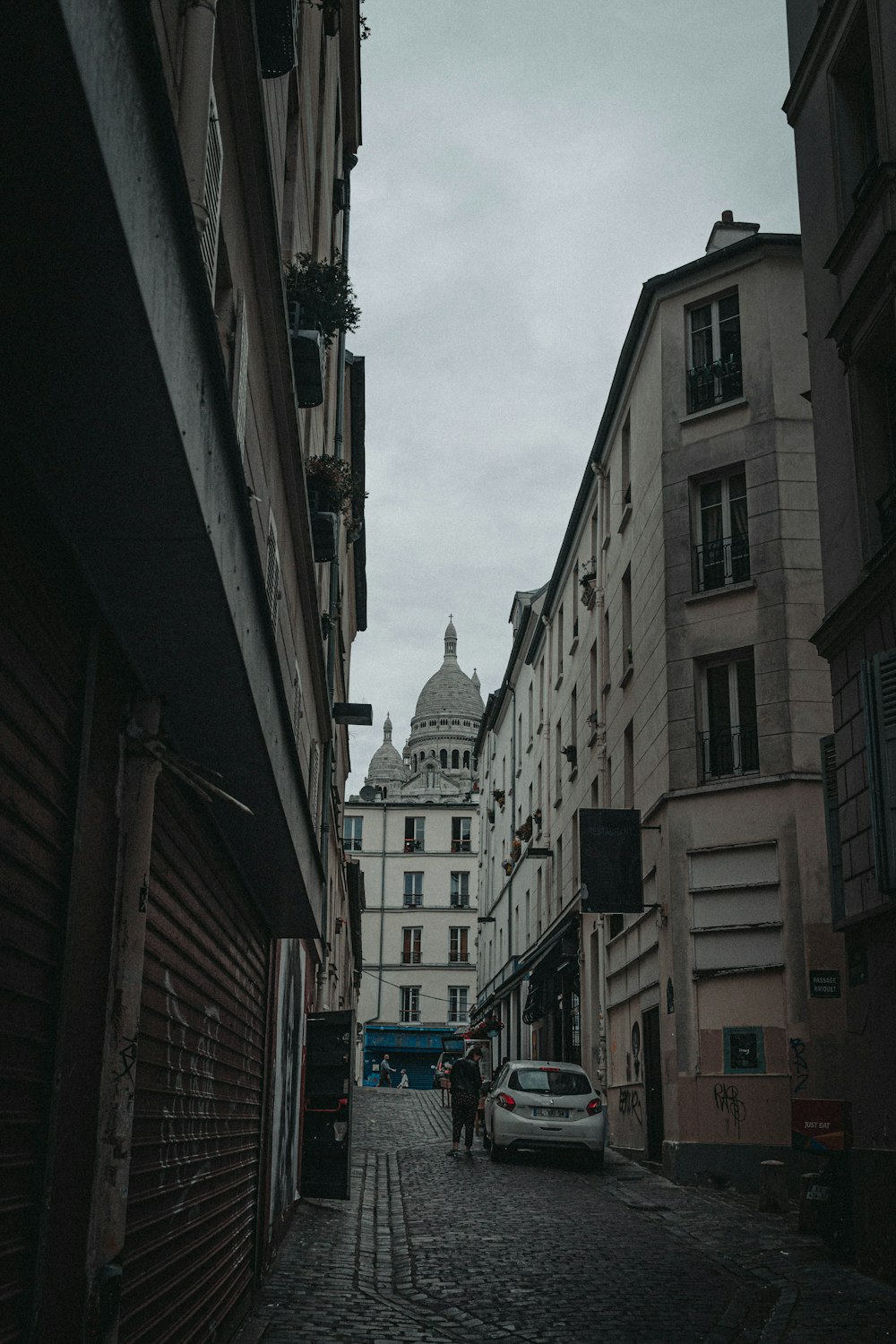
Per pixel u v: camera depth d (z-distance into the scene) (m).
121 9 2.45
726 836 17.86
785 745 17.64
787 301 19.62
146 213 2.72
